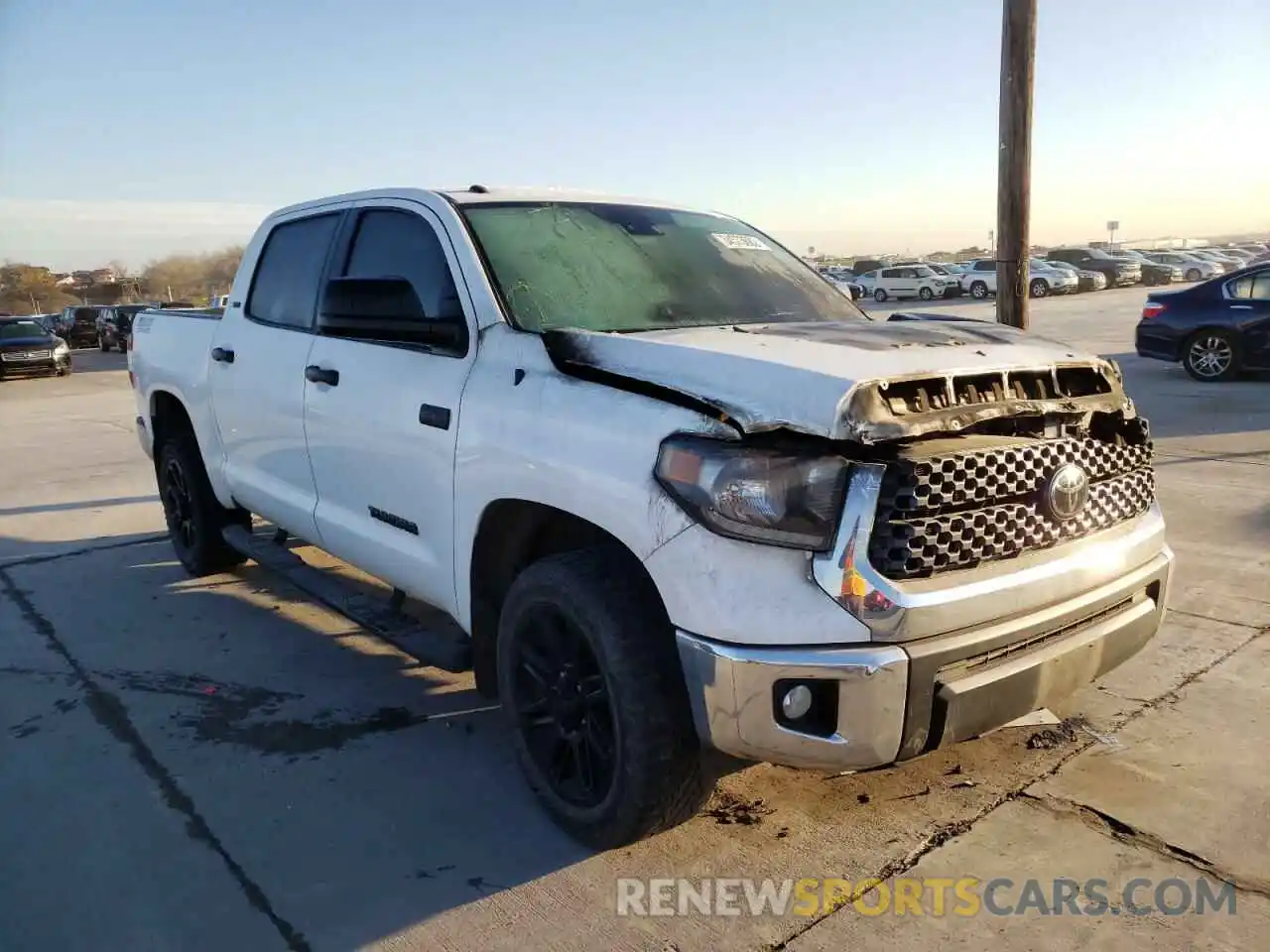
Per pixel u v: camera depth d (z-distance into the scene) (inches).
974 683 100.4
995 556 103.3
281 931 106.7
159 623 204.8
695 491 99.5
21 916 109.7
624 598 109.5
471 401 129.0
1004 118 248.8
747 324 140.8
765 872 114.8
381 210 159.9
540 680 122.5
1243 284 530.3
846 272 2199.8
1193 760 135.7
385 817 128.6
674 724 107.6
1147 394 493.4
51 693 169.9
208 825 127.4
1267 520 249.4
